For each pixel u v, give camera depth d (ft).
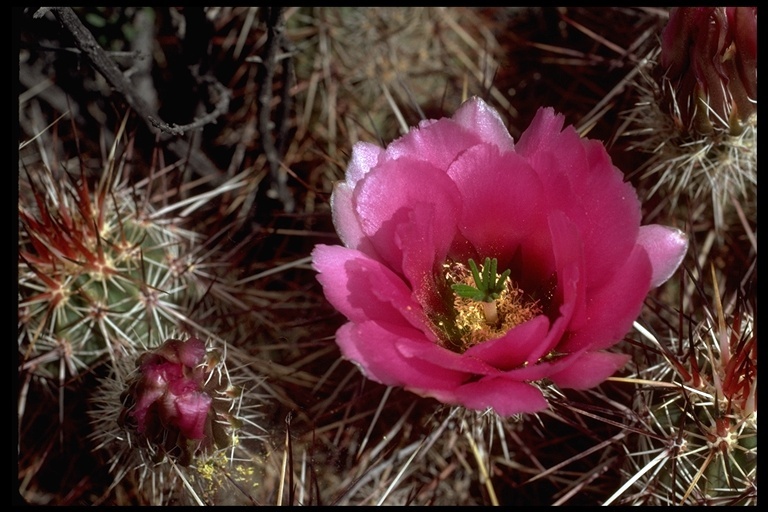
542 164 1.52
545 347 1.47
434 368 1.48
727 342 1.60
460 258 1.59
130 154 1.84
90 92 1.96
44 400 1.73
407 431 1.72
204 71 1.86
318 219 1.87
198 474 1.61
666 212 1.78
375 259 1.54
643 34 1.82
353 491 1.69
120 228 1.69
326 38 1.87
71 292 1.67
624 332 1.47
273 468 1.69
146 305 1.68
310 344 1.73
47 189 1.75
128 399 1.58
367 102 1.89
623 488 1.59
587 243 1.50
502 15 1.94
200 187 1.93
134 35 1.93
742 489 1.58
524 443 1.73
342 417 1.74
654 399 1.64
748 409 1.58
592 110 1.84
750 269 1.67
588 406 1.61
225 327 1.75
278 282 1.87
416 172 1.53
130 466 1.65
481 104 1.56
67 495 1.73
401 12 1.88
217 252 1.83
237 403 1.62
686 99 1.66
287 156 1.89
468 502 1.74
